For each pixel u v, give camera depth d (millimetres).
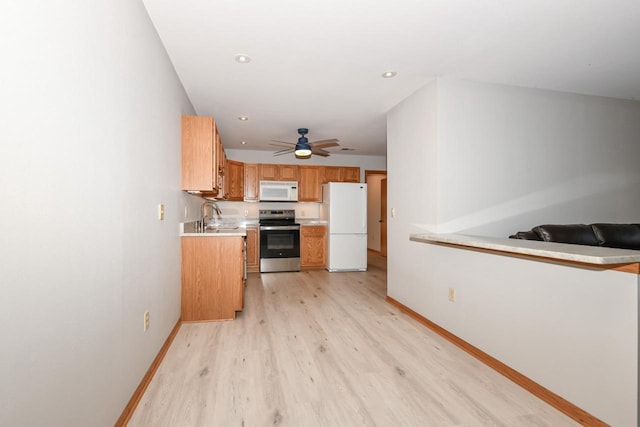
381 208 7641
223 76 2807
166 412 1634
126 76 1570
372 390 1857
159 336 2160
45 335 944
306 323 2961
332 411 1660
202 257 2963
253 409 1668
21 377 845
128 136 1590
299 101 3451
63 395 1033
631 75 2770
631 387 1393
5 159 789
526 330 1897
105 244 1332
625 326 1418
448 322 2609
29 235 876
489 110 2891
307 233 5801
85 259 1166
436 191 2768
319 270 5734
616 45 2287
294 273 5453
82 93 1147
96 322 1253
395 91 3148
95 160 1245
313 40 2230
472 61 2521
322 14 1933
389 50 2357
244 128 4562
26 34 862
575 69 2658
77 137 1112
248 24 2033
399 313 3275
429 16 1953
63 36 1030
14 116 818
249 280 4875
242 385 1894
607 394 1478
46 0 944
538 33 2137
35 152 899
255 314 3211
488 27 2068
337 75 2791
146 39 1879
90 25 1206
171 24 2021
